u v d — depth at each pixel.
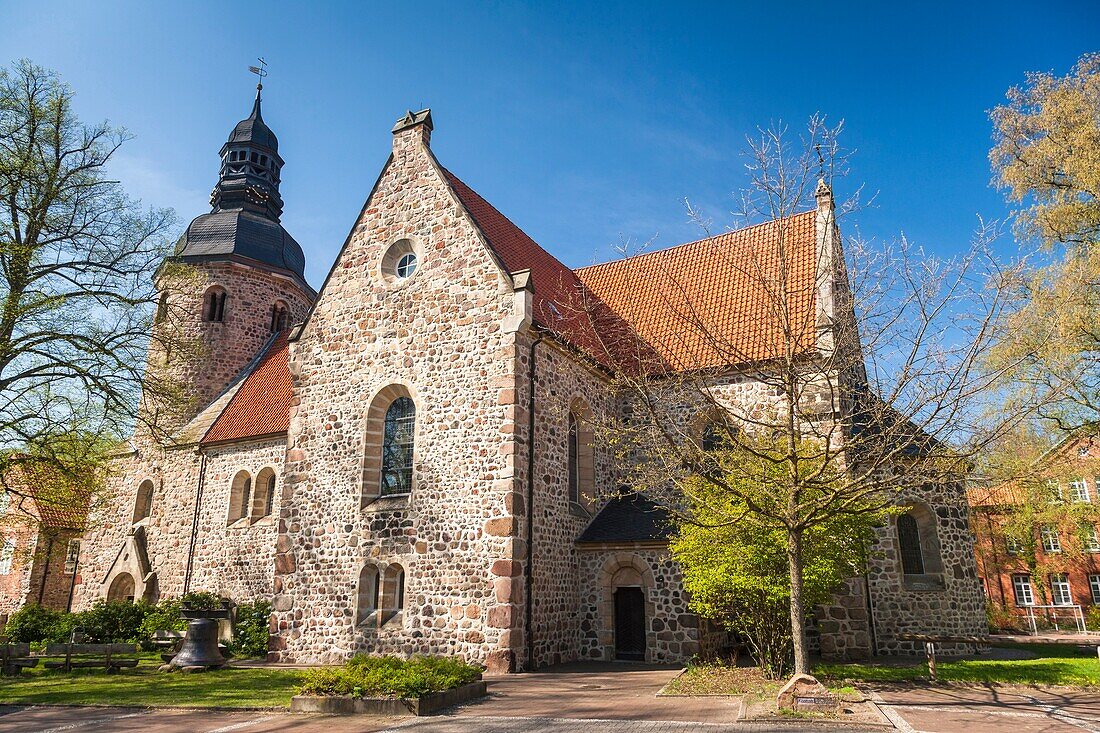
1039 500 32.84
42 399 20.19
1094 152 19.47
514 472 17.56
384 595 18.45
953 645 19.20
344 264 21.86
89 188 21.48
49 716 12.25
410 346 19.98
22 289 19.84
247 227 33.31
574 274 28.62
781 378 12.66
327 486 20.03
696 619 17.72
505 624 16.64
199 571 25.89
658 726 10.40
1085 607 42.19
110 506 27.06
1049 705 11.88
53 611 26.12
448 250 20.17
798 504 12.82
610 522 20.48
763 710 11.16
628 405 23.42
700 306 24.06
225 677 16.31
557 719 11.08
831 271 13.59
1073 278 19.70
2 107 20.27
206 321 31.56
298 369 21.58
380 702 11.75
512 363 18.31
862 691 13.24
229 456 26.62
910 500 20.09
